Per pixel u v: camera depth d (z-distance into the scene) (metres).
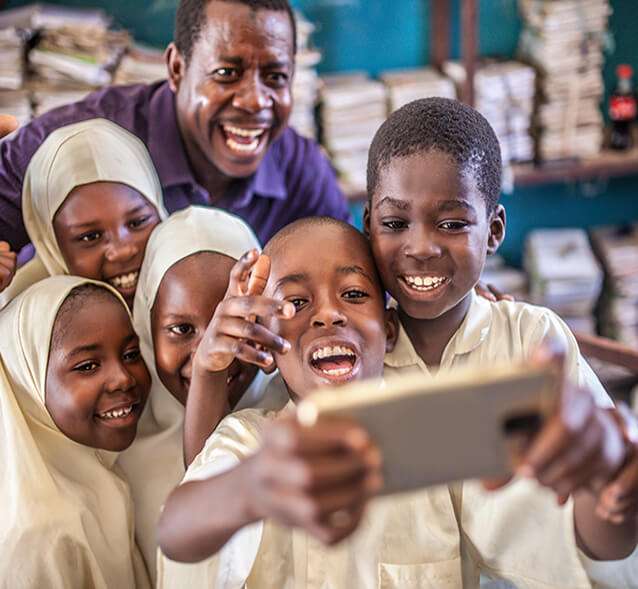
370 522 1.14
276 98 1.84
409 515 1.15
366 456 0.65
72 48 2.72
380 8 3.29
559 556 1.08
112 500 1.32
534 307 1.29
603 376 2.79
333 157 3.06
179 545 0.88
